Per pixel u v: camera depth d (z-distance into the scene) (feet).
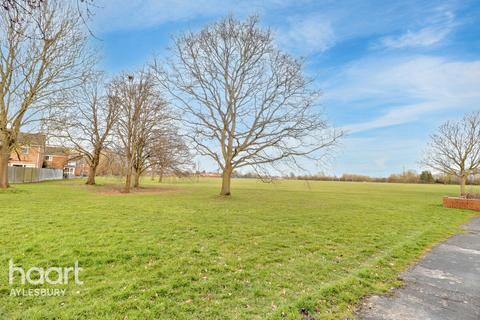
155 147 90.99
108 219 33.35
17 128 67.72
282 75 70.33
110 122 104.88
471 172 108.37
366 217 45.16
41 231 25.61
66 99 72.33
